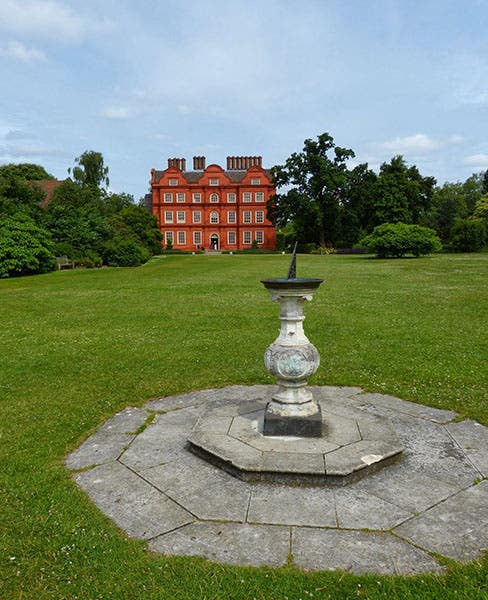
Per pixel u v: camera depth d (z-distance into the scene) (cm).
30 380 684
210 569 274
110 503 349
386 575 267
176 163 7275
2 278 2781
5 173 4716
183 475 388
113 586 263
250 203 6888
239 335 976
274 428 427
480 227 4859
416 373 675
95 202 4997
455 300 1441
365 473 378
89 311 1359
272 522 320
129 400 588
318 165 5381
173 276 2538
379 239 3850
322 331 997
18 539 306
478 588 255
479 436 458
